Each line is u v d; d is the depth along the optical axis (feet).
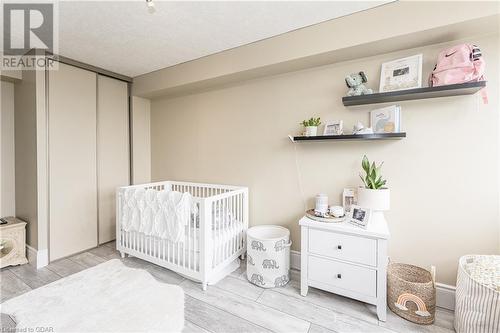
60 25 6.47
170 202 7.08
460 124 5.84
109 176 10.16
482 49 5.59
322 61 7.06
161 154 11.34
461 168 5.87
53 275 7.41
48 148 8.16
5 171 8.76
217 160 9.66
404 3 5.48
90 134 9.41
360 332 5.15
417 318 5.38
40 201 7.96
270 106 8.39
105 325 5.24
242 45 7.69
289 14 6.01
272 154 8.43
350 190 7.11
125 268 7.87
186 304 6.04
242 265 8.21
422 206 6.27
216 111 9.61
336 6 5.71
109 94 10.11
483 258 5.16
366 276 5.63
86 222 9.32
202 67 8.59
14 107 8.85
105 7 5.67
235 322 5.42
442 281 6.10
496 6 4.73
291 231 8.17
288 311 5.81
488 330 4.50
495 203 5.60
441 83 5.47
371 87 6.73
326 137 6.66
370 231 5.50
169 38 7.21
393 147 6.56
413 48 6.23
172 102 10.89
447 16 5.10
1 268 7.79
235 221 8.11
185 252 7.04
